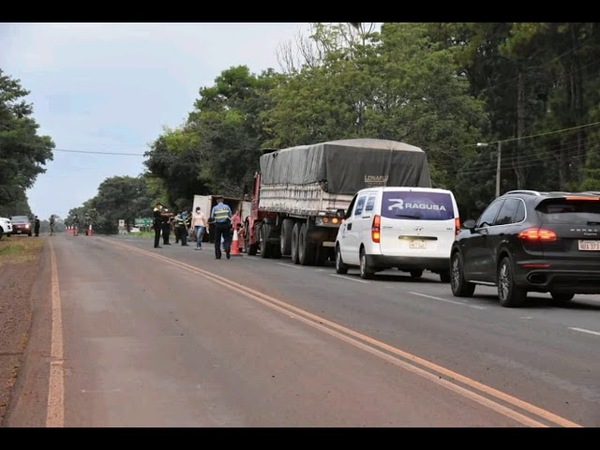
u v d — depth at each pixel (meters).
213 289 16.36
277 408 7.00
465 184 60.00
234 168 62.44
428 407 7.05
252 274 20.33
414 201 19.30
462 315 13.05
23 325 11.69
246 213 40.91
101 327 11.38
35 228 58.69
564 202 13.88
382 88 41.53
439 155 43.88
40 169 72.62
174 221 47.75
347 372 8.48
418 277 21.34
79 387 7.77
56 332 10.92
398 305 14.32
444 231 19.19
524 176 58.00
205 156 68.94
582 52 45.72
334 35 43.53
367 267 19.44
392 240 19.05
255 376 8.26
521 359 9.25
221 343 10.16
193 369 8.59
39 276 19.28
